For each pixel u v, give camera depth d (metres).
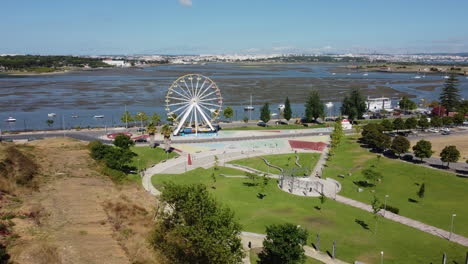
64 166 117.44
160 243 66.75
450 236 83.38
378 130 166.62
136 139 177.38
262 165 142.25
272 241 70.62
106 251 65.50
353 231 86.12
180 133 191.38
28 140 169.50
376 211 91.94
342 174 129.75
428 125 192.88
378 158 141.38
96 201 89.38
